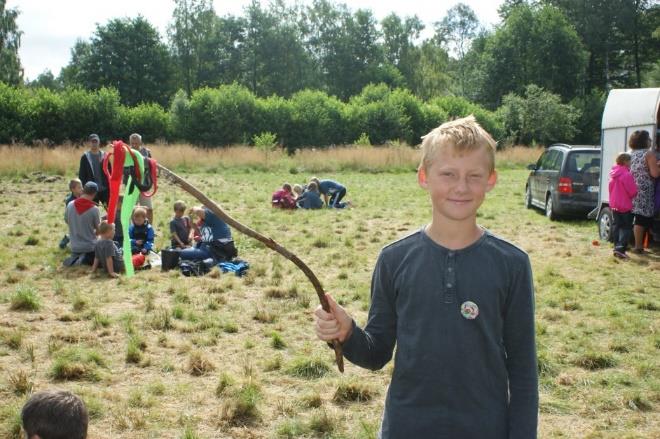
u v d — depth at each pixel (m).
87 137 38.78
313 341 6.75
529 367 2.16
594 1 71.94
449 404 2.10
